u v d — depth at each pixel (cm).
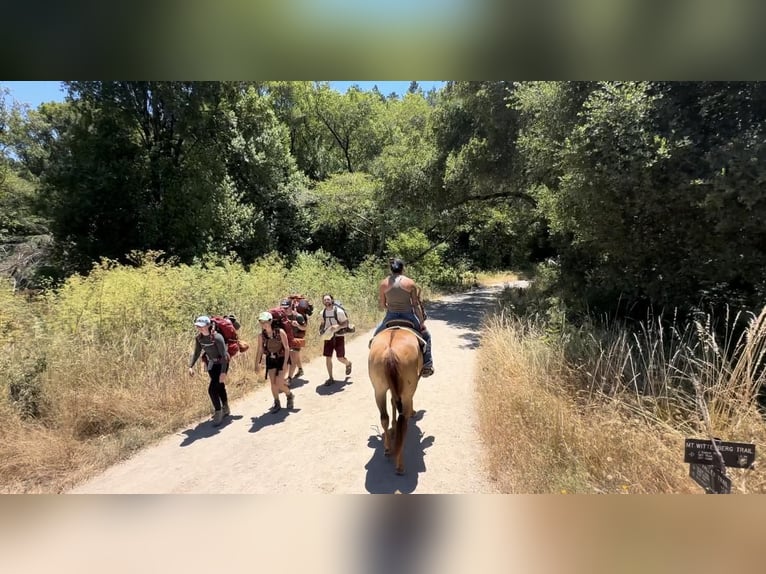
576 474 409
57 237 1966
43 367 666
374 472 486
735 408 441
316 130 3488
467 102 1741
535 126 1083
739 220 561
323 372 910
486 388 696
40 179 2006
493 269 3631
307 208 2702
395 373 459
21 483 471
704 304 668
